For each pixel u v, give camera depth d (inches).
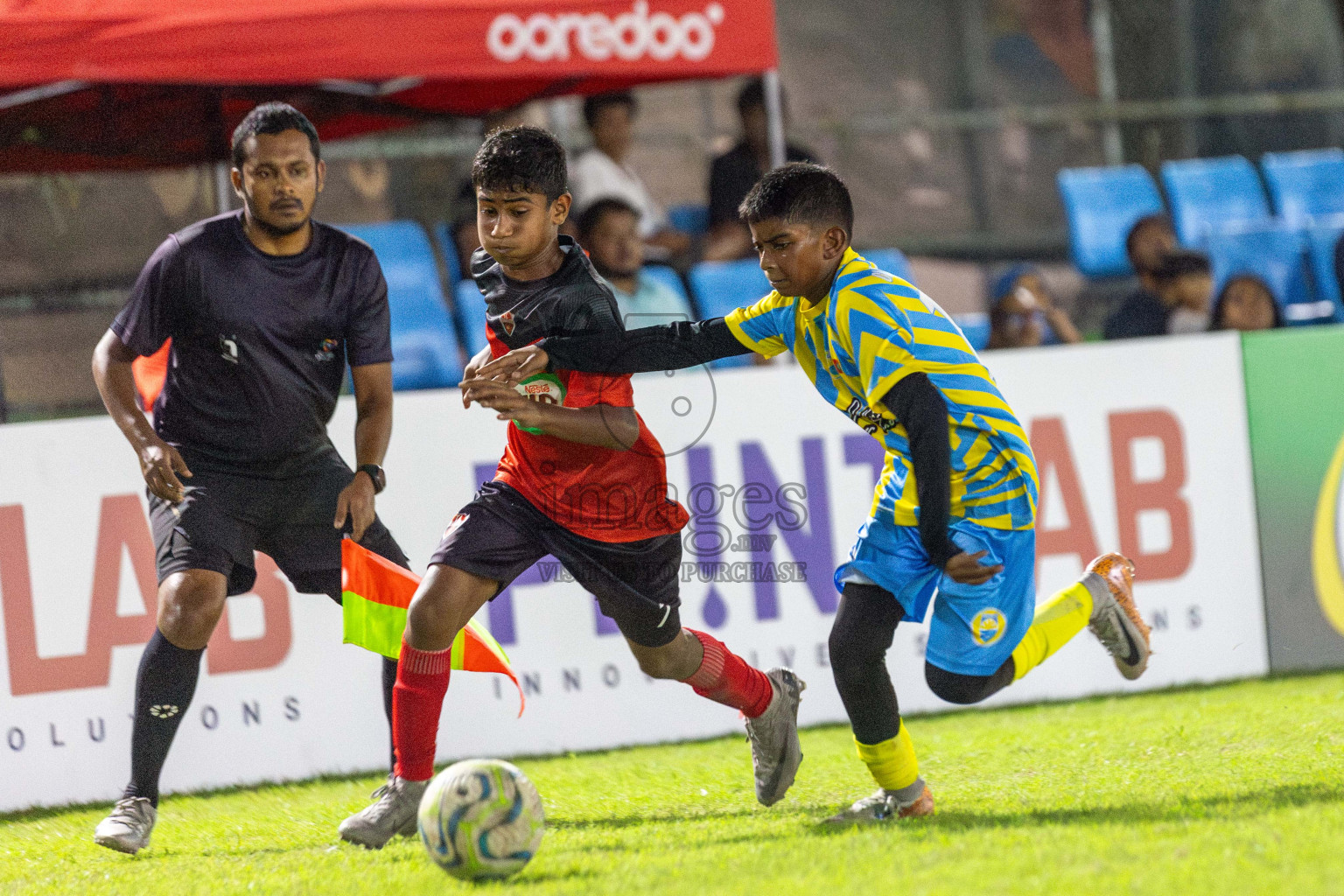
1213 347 694.5
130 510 587.2
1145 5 1562.5
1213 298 1064.2
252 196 434.6
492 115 904.3
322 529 464.4
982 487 388.8
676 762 576.7
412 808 405.7
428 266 955.3
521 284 398.0
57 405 903.1
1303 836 322.7
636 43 670.5
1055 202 1471.5
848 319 374.9
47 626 577.3
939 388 378.9
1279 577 698.8
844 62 1480.1
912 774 400.2
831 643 391.5
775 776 440.1
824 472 654.5
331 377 459.8
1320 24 1615.4
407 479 615.2
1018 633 399.5
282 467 453.4
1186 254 1023.6
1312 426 703.7
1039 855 318.7
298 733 602.9
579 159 1035.3
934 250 1328.7
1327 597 705.6
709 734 645.9
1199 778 440.1
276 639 600.7
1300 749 489.1
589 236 913.5
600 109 1034.1
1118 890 282.2
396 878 346.6
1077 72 1552.7
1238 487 695.1
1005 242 1346.0
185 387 446.6
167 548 432.8
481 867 331.9
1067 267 1332.4
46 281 912.3
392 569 455.2
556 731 627.8
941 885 295.1
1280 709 592.4
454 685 615.8
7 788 571.5
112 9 619.2
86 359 912.3
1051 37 1547.7
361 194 1128.8
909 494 390.6
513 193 379.6
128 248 934.4
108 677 583.8
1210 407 693.3
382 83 837.8
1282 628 697.6
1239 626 693.3
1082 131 1486.2
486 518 402.3
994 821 379.2
